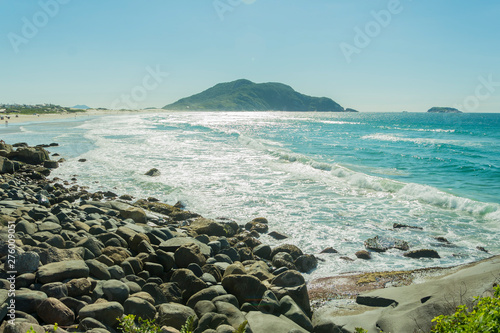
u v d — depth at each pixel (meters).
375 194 18.81
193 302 7.44
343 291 9.15
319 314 8.06
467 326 3.64
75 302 6.44
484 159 32.12
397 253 11.62
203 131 60.53
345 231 13.62
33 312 6.11
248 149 35.12
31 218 10.99
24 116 108.19
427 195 17.67
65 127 65.81
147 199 17.52
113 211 14.51
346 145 42.22
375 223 14.48
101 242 9.93
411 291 8.26
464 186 21.59
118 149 34.59
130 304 6.66
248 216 15.35
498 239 12.66
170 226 13.14
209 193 18.72
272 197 18.08
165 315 6.60
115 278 7.84
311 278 10.01
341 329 7.24
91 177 22.59
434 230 13.68
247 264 10.41
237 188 19.73
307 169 24.86
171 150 34.12
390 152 35.84
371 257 11.34
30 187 18.16
